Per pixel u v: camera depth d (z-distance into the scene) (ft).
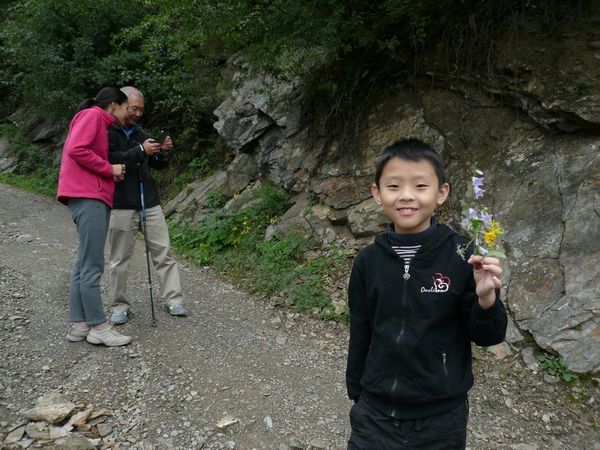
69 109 36.55
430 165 5.34
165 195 30.76
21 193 33.27
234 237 20.27
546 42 14.61
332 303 14.35
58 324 12.32
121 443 8.54
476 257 4.69
